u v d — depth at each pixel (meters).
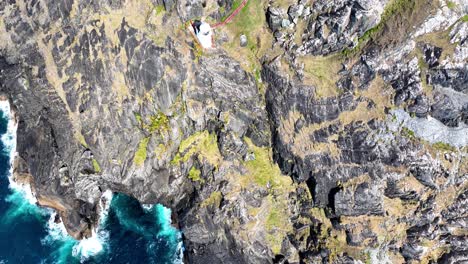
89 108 57.69
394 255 54.41
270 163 58.16
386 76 52.22
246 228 56.81
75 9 56.34
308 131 55.38
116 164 58.22
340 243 55.44
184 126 57.91
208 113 57.75
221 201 57.25
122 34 56.00
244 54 55.72
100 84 57.25
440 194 53.25
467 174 52.69
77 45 56.94
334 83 53.72
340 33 52.47
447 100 50.94
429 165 52.41
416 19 50.41
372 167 53.69
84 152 58.19
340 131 54.34
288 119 55.72
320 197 55.75
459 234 53.06
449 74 50.25
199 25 55.00
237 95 56.66
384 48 51.38
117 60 56.59
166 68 56.03
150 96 57.09
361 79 52.91
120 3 55.94
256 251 57.03
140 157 58.12
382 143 53.12
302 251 56.66
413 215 53.94
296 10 53.12
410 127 52.34
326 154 55.09
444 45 50.16
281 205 57.78
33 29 58.28
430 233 53.28
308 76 54.09
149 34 55.78
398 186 53.38
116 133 57.94
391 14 51.41
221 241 57.59
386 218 54.34
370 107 53.12
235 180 57.62
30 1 57.78
